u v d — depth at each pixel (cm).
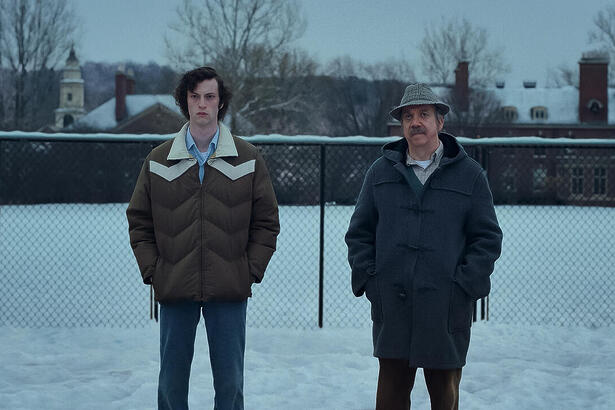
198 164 362
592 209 2572
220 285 354
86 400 466
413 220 345
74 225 2038
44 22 4900
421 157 355
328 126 5972
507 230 2017
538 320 788
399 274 343
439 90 5603
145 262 360
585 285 1056
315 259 1378
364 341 647
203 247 355
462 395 478
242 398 369
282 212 2428
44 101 5009
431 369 352
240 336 366
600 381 514
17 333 670
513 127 5691
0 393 473
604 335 675
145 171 368
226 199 360
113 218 2244
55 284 1028
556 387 495
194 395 471
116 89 5919
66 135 646
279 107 4328
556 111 6006
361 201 364
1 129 4825
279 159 1797
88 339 647
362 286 358
